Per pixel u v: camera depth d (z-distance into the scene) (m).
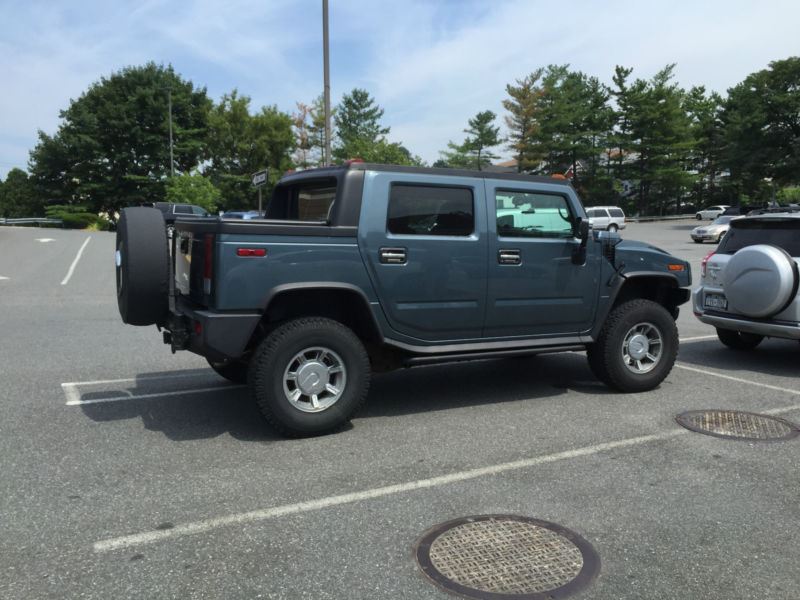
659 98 56.28
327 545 3.25
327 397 4.92
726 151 50.31
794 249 7.25
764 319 7.21
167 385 6.40
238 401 5.84
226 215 28.53
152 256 4.85
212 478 4.08
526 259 5.59
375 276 4.97
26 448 4.59
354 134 78.12
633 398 6.04
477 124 65.19
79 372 6.90
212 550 3.19
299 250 4.71
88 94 56.75
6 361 7.37
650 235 40.12
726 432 5.02
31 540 3.28
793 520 3.55
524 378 6.83
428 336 5.30
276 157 56.22
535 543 3.27
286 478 4.09
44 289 14.12
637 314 6.09
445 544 3.26
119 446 4.64
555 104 58.44
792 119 45.50
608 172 60.28
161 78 57.34
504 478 4.11
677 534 3.38
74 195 57.19
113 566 3.04
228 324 4.53
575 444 4.75
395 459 4.43
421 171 5.18
